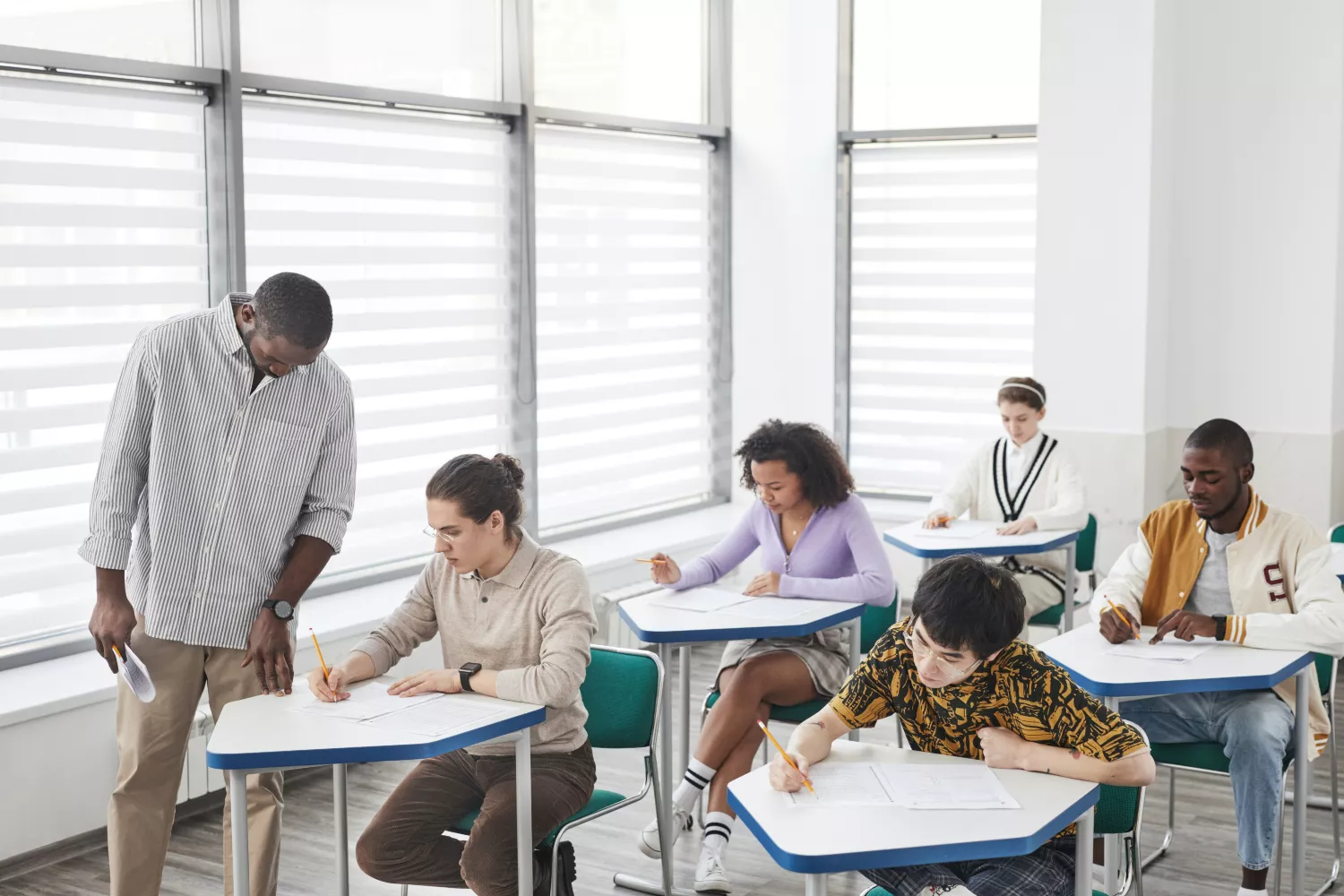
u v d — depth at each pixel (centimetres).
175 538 292
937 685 232
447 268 529
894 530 475
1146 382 570
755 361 677
